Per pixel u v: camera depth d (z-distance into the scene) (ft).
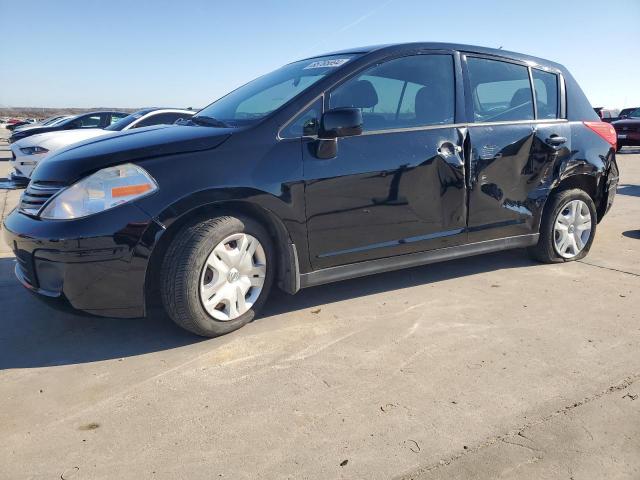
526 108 13.42
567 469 6.37
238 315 10.16
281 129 10.21
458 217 12.27
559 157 13.71
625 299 11.95
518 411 7.57
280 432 7.14
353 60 11.27
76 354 9.50
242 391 8.18
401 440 6.94
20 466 6.51
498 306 11.55
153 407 7.77
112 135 11.04
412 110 11.68
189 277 9.29
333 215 10.60
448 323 10.66
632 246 16.75
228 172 9.50
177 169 9.25
